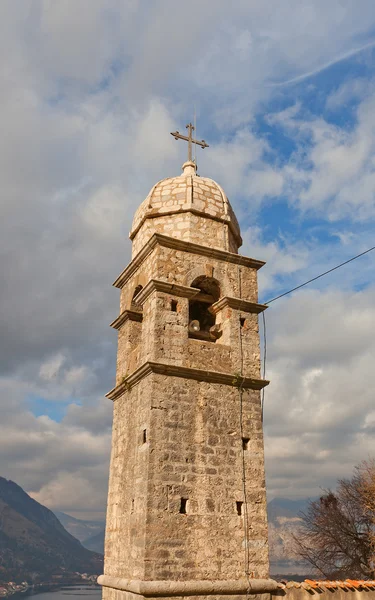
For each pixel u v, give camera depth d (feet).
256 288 59.82
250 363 55.52
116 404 60.13
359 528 119.55
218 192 63.87
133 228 65.67
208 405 51.13
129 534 48.65
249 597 46.03
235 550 47.03
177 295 54.34
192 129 71.67
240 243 66.54
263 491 50.57
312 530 127.44
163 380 49.98
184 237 59.26
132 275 62.75
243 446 51.80
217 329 57.98
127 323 61.72
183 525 45.65
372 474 119.24
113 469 57.06
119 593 47.39
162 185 63.72
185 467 47.70
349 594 50.55
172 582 43.01
